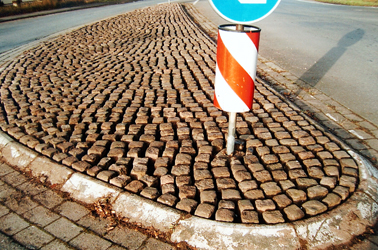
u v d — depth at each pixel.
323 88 5.42
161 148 3.42
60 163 3.20
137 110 4.33
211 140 3.57
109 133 3.79
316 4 19.17
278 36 9.52
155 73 5.81
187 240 2.36
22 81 5.60
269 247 2.28
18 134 3.72
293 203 2.64
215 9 2.52
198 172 2.99
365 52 7.63
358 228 2.44
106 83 5.32
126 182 2.89
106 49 7.77
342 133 3.95
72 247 2.34
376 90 5.30
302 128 3.81
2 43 9.69
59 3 21.23
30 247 2.35
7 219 2.63
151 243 2.36
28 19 15.60
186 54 6.89
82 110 4.38
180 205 2.58
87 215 2.65
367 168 3.04
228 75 2.74
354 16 13.36
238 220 2.55
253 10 2.54
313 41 8.80
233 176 3.02
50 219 2.62
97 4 23.14
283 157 3.21
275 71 6.34
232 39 2.60
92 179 2.92
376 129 4.05
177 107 4.37
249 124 4.00
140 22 11.65
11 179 3.14
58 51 7.77
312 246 2.30
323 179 2.86
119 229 2.50
